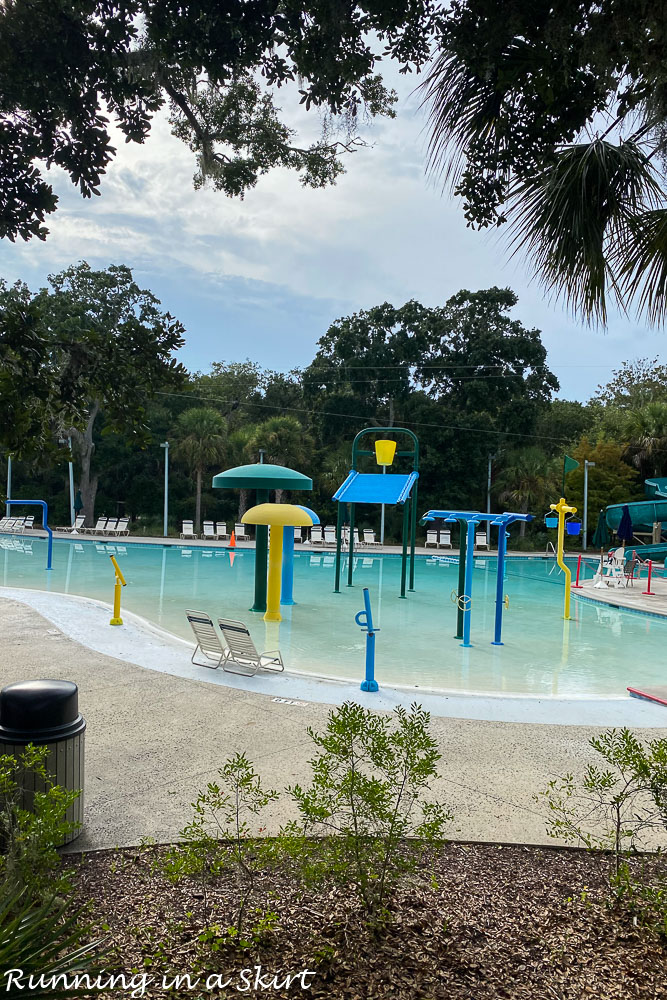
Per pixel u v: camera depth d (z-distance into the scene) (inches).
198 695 289.3
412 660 415.8
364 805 135.0
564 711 280.8
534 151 121.7
